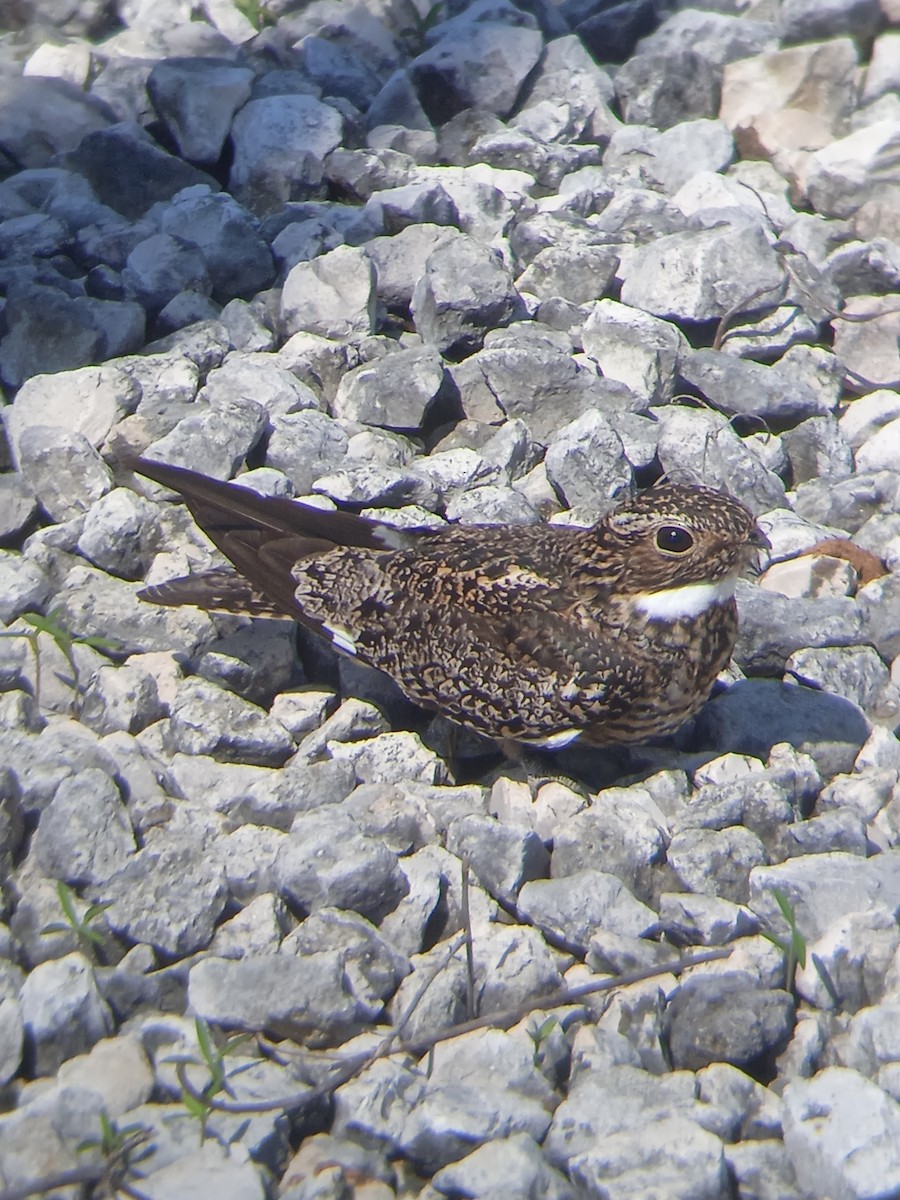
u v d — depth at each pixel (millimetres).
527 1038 7516
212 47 16812
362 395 12094
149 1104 7145
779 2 17297
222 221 13578
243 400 11688
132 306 12875
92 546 10656
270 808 8836
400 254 13453
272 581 9867
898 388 13148
